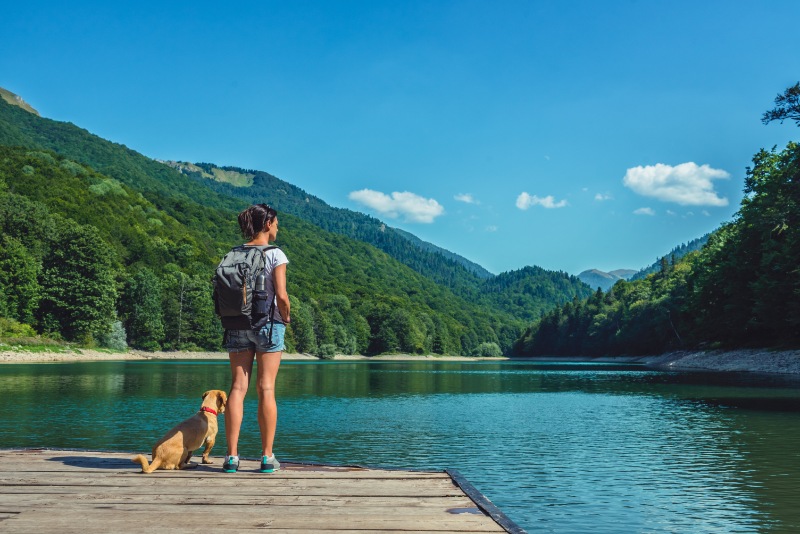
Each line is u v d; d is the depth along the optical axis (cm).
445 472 585
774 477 1112
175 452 600
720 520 842
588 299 18500
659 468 1210
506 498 975
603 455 1359
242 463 648
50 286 7838
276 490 499
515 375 5766
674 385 3731
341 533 373
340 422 1952
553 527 816
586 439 1594
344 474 575
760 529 799
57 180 13638
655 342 11081
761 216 5047
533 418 2086
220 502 454
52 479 537
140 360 8506
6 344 6706
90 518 402
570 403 2659
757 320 5816
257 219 605
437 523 399
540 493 1007
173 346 10344
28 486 507
